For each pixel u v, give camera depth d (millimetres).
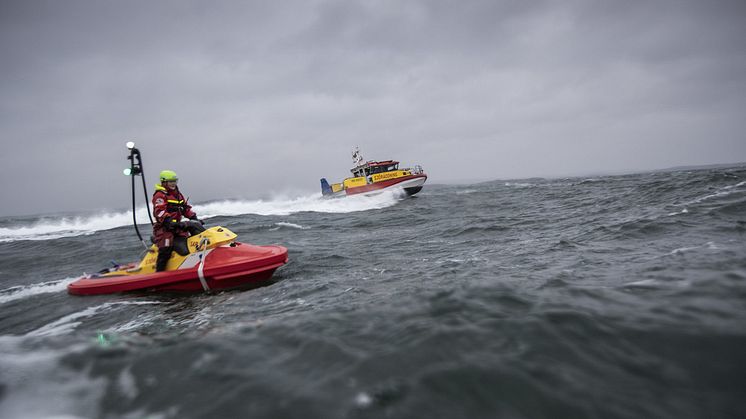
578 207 12422
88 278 6293
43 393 2479
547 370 2139
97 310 5027
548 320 2773
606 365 2148
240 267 5551
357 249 8328
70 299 5738
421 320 3033
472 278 4512
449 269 5379
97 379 2609
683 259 4234
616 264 4504
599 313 2836
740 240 4844
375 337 2811
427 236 9609
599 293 3350
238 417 1979
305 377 2322
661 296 3111
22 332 4289
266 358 2648
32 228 21781
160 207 5602
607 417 1731
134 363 2777
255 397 2148
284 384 2260
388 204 24000
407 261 6527
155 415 2123
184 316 4391
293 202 31766
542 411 1815
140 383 2496
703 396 1816
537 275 4352
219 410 2064
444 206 18438
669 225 6520
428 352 2465
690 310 2744
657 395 1854
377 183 26797
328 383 2219
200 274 5504
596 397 1877
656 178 22172
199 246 5719
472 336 2631
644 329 2512
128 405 2264
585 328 2604
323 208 24547
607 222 8055
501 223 10461
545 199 17281
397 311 3334
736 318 2541
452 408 1892
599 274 4113
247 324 3576
